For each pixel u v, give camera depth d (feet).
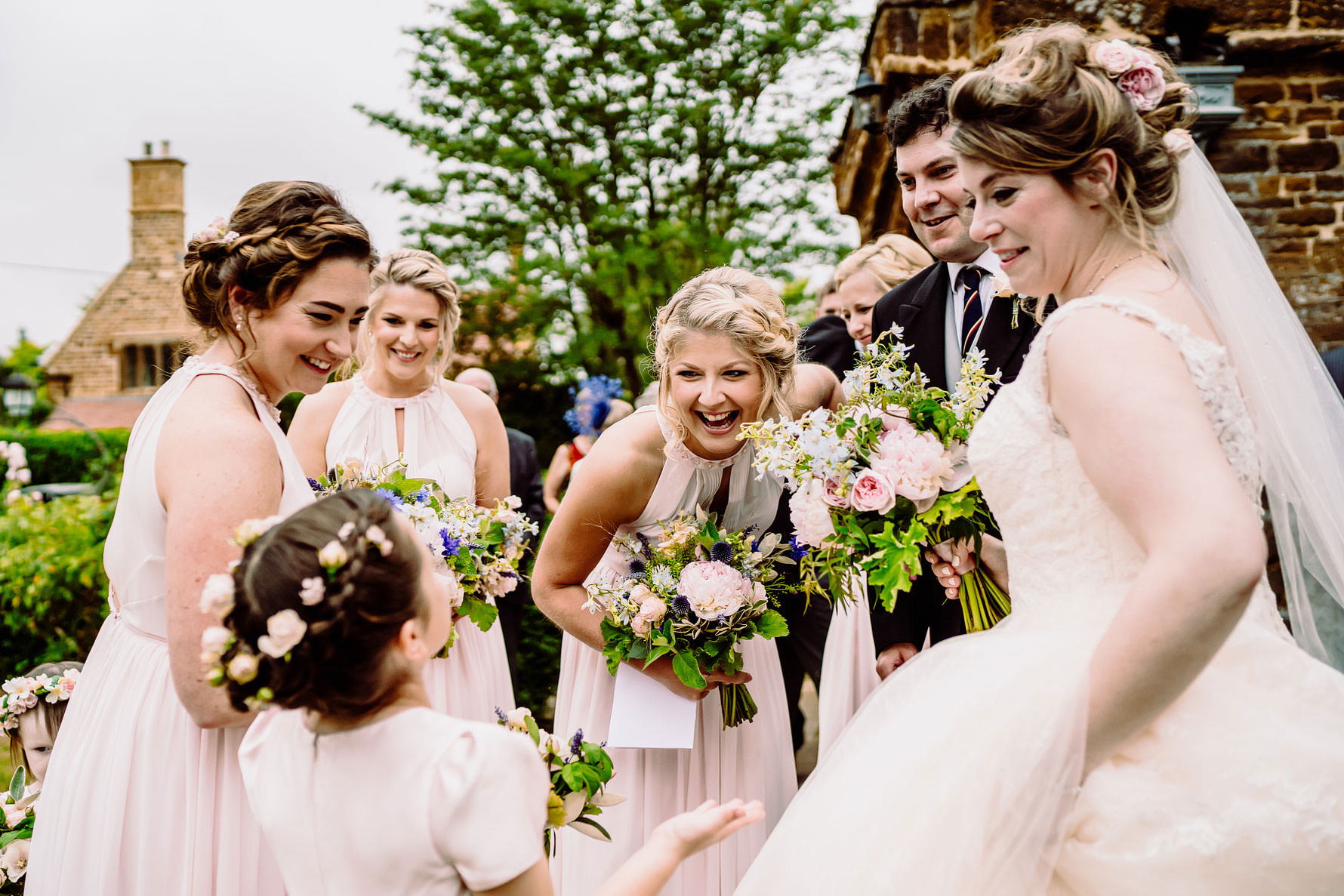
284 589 4.78
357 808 4.94
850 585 7.94
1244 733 5.10
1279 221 17.06
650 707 8.72
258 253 6.69
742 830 9.00
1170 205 5.75
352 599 4.75
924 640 9.57
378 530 4.91
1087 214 5.66
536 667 19.69
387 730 5.00
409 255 11.56
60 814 6.82
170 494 6.43
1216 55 17.07
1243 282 6.17
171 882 6.63
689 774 9.09
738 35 55.36
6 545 22.08
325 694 4.83
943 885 5.19
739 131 57.41
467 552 9.91
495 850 4.73
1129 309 5.09
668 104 55.72
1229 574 4.32
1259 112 17.04
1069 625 5.39
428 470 11.37
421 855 4.81
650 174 56.90
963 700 5.55
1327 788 4.97
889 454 7.39
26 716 10.76
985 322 9.36
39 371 93.66
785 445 7.66
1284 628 5.88
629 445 8.61
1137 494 4.65
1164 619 4.45
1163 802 4.96
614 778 9.10
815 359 14.38
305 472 11.53
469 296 56.65
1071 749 4.90
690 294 8.24
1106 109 5.41
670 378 8.35
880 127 20.12
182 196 114.83
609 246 53.93
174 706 6.71
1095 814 5.04
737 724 8.90
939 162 9.39
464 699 10.43
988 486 5.79
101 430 65.16
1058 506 5.45
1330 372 12.80
